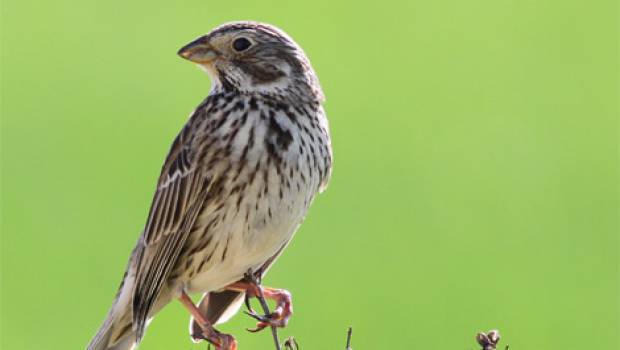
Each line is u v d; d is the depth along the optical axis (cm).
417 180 1697
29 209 1647
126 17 1941
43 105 1791
